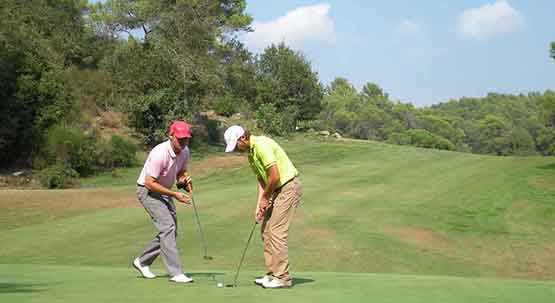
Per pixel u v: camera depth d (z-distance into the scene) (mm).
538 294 5816
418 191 21812
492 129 103062
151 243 6742
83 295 5301
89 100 38062
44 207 18844
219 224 15852
